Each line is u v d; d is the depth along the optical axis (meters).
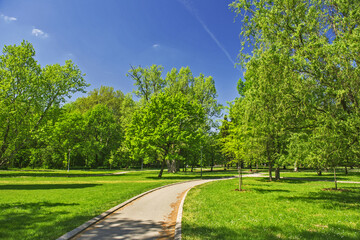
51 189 19.20
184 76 49.47
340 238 6.97
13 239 6.76
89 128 61.44
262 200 14.13
